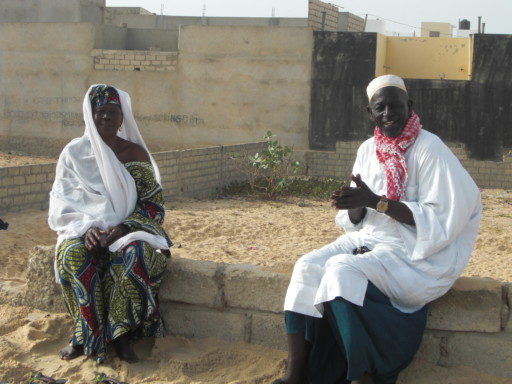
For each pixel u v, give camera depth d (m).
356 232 3.06
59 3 16.34
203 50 12.75
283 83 12.39
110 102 3.24
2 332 3.39
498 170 11.62
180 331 3.36
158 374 3.02
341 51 12.03
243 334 3.28
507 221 8.16
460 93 11.63
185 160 8.98
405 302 2.82
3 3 16.67
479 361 2.98
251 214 7.95
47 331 3.35
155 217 3.33
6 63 13.81
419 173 2.87
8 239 5.87
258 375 3.00
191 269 3.32
